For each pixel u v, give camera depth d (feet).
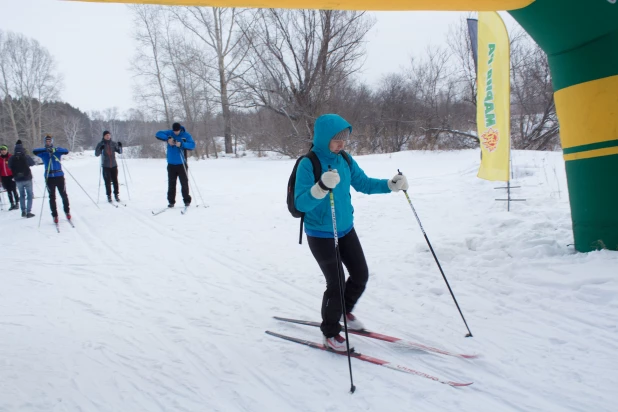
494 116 20.63
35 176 65.26
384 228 21.02
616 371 8.65
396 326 11.33
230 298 14.14
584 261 13.23
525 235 16.28
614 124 12.74
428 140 60.39
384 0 11.44
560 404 7.86
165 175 53.83
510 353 9.66
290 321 12.10
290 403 8.45
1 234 25.48
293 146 69.46
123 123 213.05
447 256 15.57
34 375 9.89
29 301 14.56
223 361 10.21
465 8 12.25
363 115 71.46
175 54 86.63
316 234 9.92
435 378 8.88
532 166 30.53
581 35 12.61
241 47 68.28
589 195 13.57
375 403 8.24
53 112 177.37
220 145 97.55
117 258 19.26
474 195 26.00
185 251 19.79
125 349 11.03
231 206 29.17
